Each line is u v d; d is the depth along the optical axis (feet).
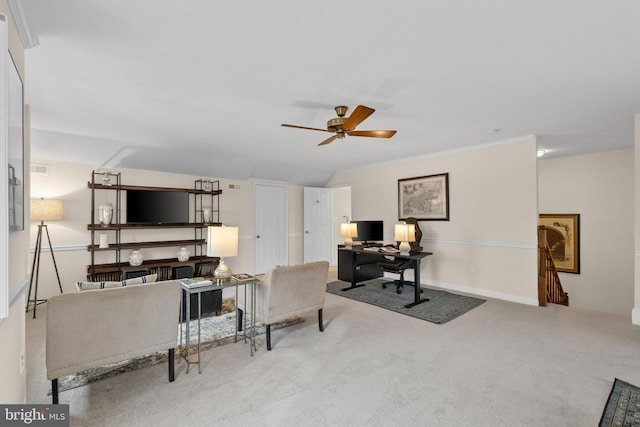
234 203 21.06
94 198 15.71
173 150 16.66
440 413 6.52
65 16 5.66
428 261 18.22
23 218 5.50
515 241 14.70
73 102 9.86
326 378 7.92
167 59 7.28
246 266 21.56
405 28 6.10
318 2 5.34
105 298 6.68
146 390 7.40
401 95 9.38
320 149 16.75
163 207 17.29
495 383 7.64
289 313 10.09
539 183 19.89
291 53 7.04
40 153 14.38
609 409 6.60
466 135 14.01
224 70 7.82
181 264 16.60
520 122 12.04
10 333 5.30
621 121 11.91
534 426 6.10
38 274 14.10
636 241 11.11
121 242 16.56
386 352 9.39
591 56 7.14
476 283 16.11
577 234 18.45
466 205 16.47
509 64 7.52
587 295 18.12
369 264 19.43
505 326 11.50
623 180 16.93
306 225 24.64
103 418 6.39
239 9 5.52
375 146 16.11
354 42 6.60
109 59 7.25
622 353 9.21
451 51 6.95
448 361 8.79
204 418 6.39
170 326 7.66
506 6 5.43
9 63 4.34
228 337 10.66
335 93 9.25
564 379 7.80
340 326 11.62
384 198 20.67
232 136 14.07
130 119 11.59
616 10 5.53
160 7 5.45
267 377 7.99
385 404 6.84
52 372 6.33
